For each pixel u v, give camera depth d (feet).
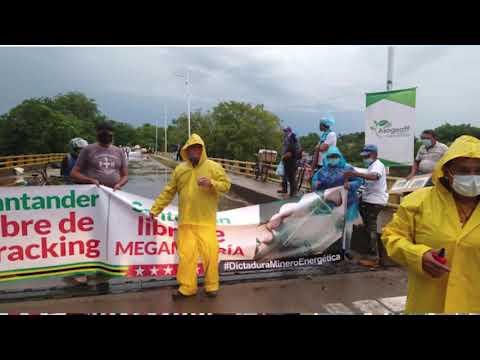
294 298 13.23
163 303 12.69
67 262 13.69
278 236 15.76
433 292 7.12
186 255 13.14
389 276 15.53
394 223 7.43
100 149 14.25
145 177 77.36
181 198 13.38
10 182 57.26
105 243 13.99
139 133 392.47
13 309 11.96
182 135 270.87
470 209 6.97
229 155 204.95
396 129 23.17
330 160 16.72
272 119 209.05
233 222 15.29
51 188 13.37
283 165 34.94
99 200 13.88
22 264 13.24
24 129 170.60
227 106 211.41
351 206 17.01
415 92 22.36
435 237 6.83
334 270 16.11
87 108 243.19
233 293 13.62
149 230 14.34
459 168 6.64
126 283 14.28
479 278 6.68
